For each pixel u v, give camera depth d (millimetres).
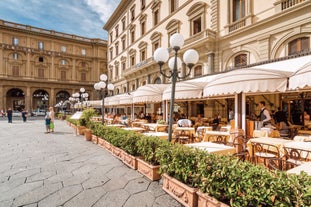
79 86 44594
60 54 42250
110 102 15766
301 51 9820
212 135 6406
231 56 13406
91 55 46469
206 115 15047
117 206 3373
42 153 7184
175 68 4820
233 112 12117
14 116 37531
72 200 3590
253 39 11969
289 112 11039
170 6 19516
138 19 25906
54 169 5328
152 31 22609
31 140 10203
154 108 21859
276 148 4539
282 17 10516
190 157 3420
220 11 14242
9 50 37469
